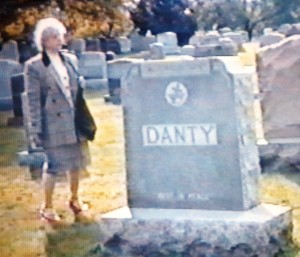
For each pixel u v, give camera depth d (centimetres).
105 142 450
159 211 364
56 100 459
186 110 356
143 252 356
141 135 370
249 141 360
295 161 433
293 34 462
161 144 364
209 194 355
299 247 337
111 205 396
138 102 367
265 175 426
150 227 354
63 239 380
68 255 362
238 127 345
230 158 348
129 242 358
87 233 375
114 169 434
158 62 358
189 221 345
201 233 342
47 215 408
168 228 350
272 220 337
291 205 370
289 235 347
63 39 476
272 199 379
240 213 346
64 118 460
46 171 446
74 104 461
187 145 358
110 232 364
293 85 462
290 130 460
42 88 460
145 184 372
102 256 359
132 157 374
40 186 441
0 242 384
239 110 348
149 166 369
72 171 443
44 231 393
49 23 503
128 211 371
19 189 437
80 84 470
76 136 450
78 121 459
